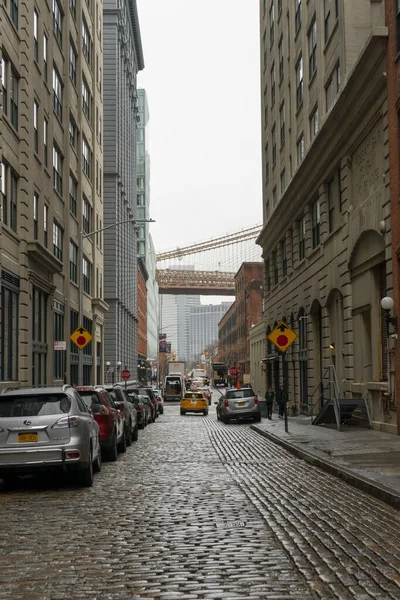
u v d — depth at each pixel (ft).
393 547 24.06
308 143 110.73
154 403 129.90
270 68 156.25
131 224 284.00
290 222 127.54
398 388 65.16
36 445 38.83
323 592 18.97
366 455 50.85
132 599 18.69
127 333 258.98
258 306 289.12
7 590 19.67
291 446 61.00
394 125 65.46
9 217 83.56
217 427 104.27
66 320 124.47
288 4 130.11
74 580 20.65
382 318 73.36
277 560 22.70
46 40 110.22
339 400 78.18
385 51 66.85
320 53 99.50
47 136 110.01
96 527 28.68
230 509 32.40
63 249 125.90
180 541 25.76
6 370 80.89
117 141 229.45
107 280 218.79
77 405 41.37
